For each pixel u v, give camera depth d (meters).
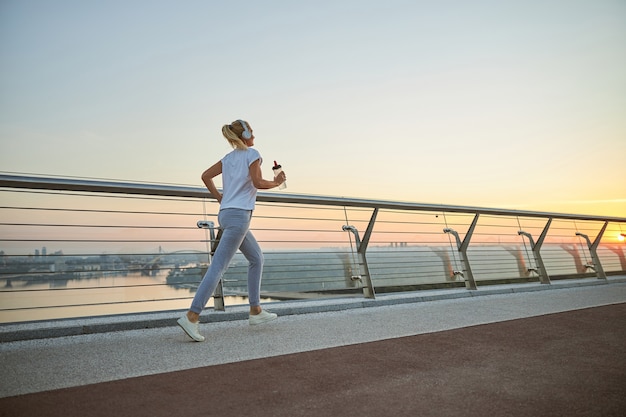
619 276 8.29
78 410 1.41
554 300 4.53
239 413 1.38
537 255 6.81
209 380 1.74
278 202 4.25
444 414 1.34
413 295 4.75
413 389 1.60
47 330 2.69
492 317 3.38
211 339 2.64
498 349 2.25
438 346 2.34
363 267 4.70
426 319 3.32
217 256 2.77
